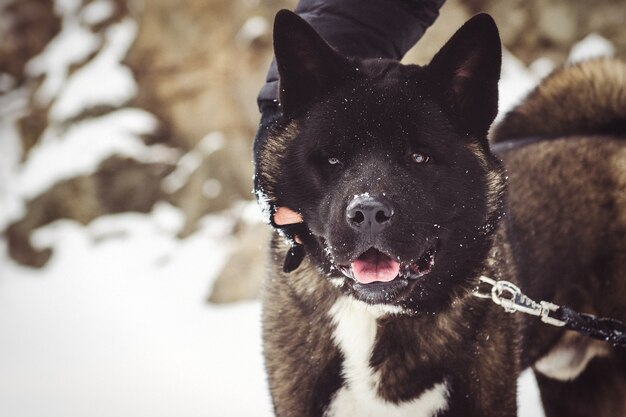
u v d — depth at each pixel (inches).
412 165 104.9
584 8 291.9
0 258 315.9
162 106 324.8
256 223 266.4
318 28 122.3
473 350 107.8
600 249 129.9
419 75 107.9
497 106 107.5
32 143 348.5
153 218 307.4
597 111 141.6
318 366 110.7
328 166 106.6
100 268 291.6
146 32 324.5
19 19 373.1
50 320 266.2
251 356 218.1
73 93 333.4
